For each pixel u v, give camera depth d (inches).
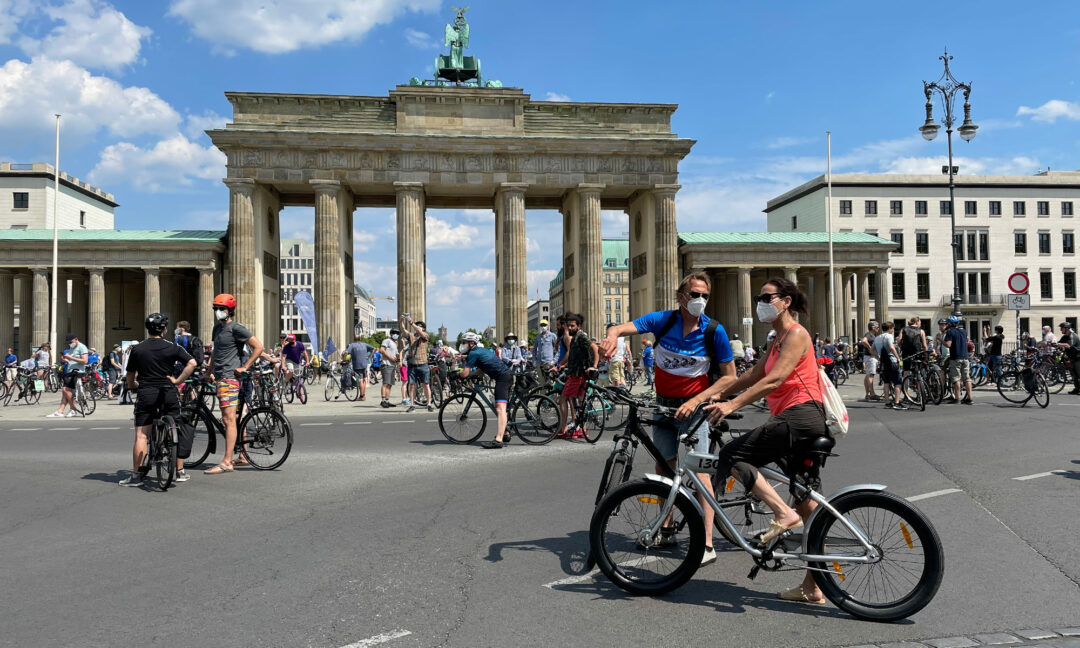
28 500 407.2
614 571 250.4
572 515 362.3
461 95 2362.2
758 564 239.0
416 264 2300.7
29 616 228.2
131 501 403.5
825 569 230.4
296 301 1601.9
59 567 282.0
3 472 500.7
